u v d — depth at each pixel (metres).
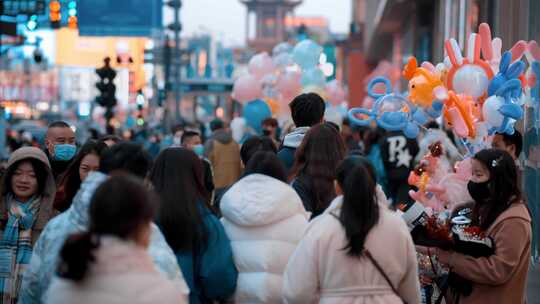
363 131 26.30
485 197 8.99
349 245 7.43
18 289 10.03
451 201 10.58
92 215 5.62
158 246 7.16
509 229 8.77
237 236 8.48
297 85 25.05
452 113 10.88
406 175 19.67
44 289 7.59
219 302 8.48
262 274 8.36
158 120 72.12
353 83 92.94
